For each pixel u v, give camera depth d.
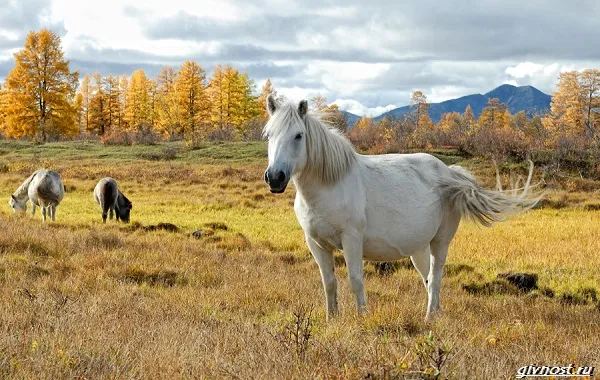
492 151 34.03
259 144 44.72
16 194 17.30
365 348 4.14
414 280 9.33
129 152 43.41
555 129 55.59
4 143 47.78
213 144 45.88
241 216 18.73
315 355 3.96
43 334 4.18
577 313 7.04
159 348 4.11
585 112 65.69
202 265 9.39
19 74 53.16
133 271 8.53
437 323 5.52
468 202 6.46
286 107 5.41
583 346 4.70
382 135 42.25
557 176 30.20
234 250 11.77
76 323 4.79
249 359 3.85
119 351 3.98
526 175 30.33
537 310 7.07
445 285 9.23
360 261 5.68
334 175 5.50
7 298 5.90
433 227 6.30
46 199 16.06
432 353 3.78
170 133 62.09
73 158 40.62
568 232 15.86
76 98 78.00
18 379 3.35
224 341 4.42
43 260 9.20
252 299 7.00
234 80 65.19
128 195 24.22
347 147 5.69
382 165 6.07
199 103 64.06
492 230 16.17
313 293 7.73
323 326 5.15
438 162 6.62
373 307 6.52
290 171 5.23
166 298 6.94
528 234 15.52
